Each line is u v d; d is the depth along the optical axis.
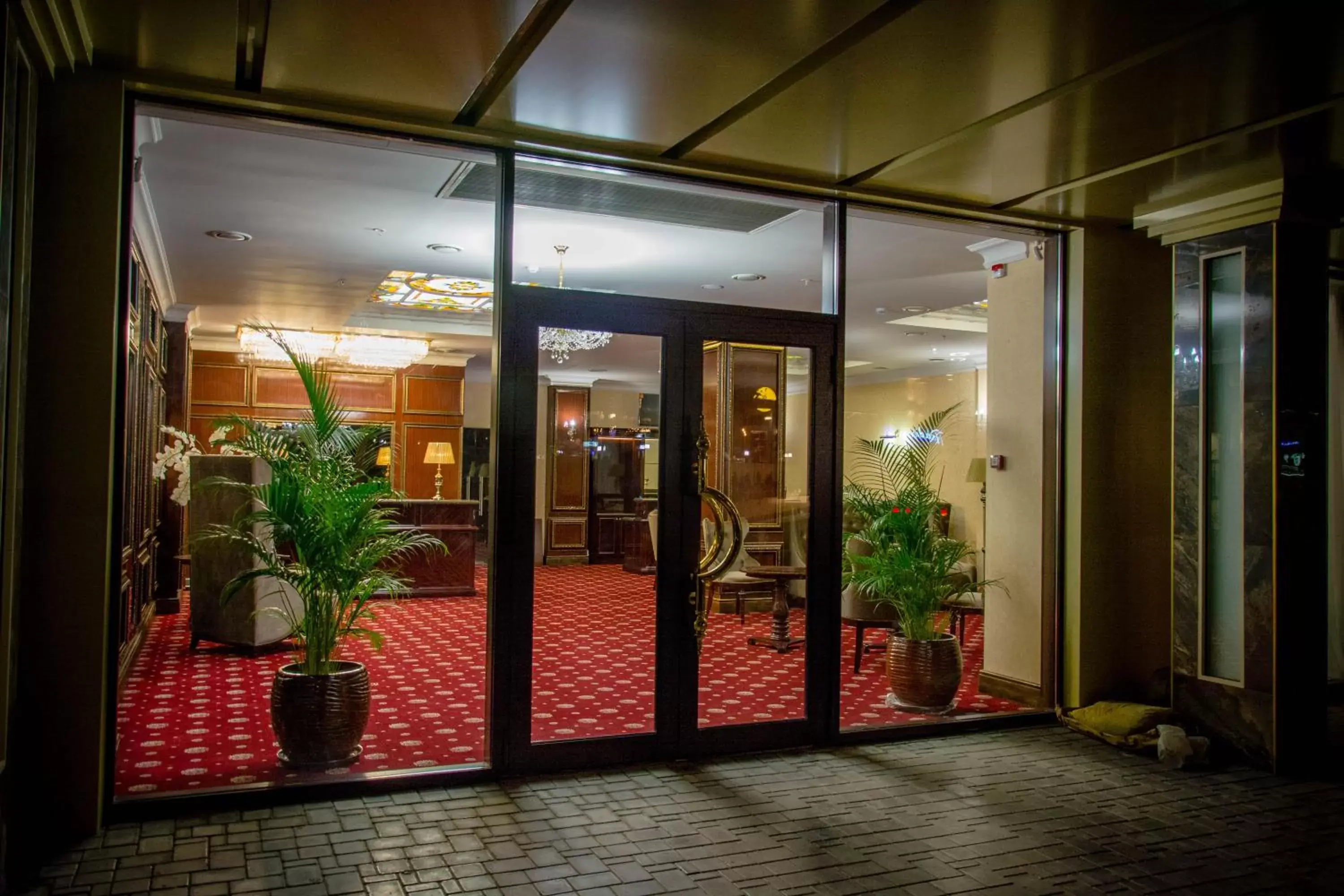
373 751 4.78
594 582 4.84
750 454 4.82
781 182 4.79
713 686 4.90
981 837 3.70
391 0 3.04
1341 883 3.36
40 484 3.52
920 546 5.70
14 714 3.38
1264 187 4.75
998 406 6.19
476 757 4.71
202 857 3.35
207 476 7.27
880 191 5.00
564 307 4.45
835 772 4.50
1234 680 4.89
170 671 6.56
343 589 4.48
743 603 4.95
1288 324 4.77
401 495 5.11
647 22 3.14
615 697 4.87
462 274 7.88
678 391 4.66
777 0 2.97
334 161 5.05
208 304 9.59
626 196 5.35
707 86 3.68
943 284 7.89
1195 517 5.11
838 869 3.36
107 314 3.61
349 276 8.05
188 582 11.08
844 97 3.75
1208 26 3.11
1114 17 3.05
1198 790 4.36
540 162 4.46
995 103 3.79
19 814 3.45
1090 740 5.17
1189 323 5.19
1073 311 5.59
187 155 4.98
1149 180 4.77
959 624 8.77
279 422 12.91
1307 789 4.43
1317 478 4.82
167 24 3.25
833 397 4.98
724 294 8.02
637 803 3.98
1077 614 5.51
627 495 4.83
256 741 4.91
